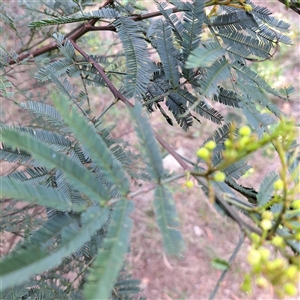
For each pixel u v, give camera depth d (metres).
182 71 0.14
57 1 0.22
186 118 0.16
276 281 0.08
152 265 0.42
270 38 0.15
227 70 0.11
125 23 0.14
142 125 0.09
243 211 0.10
